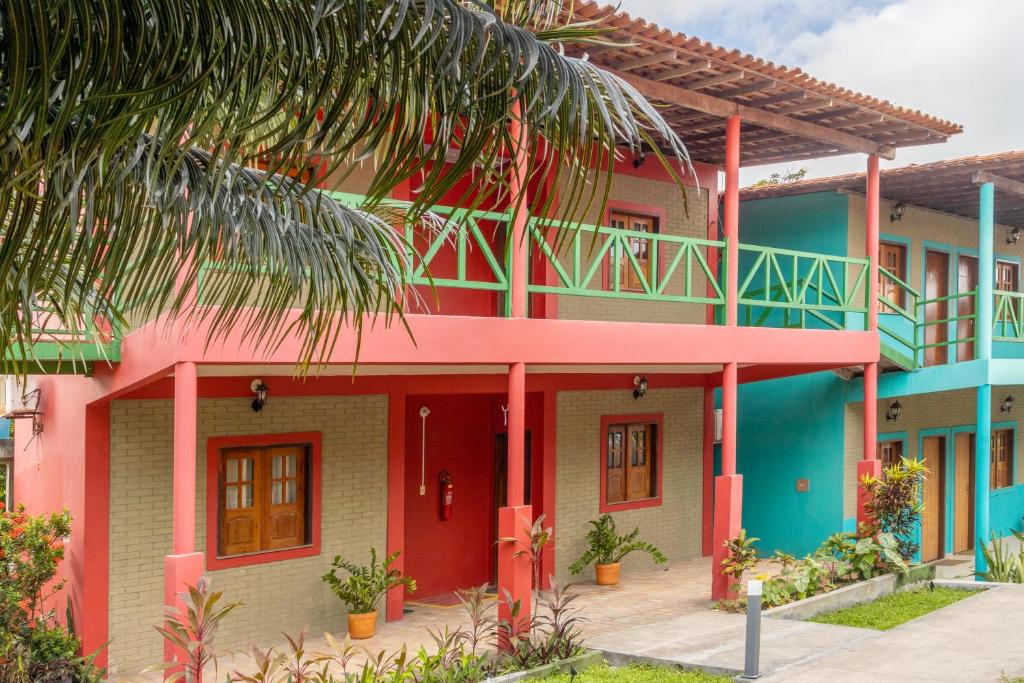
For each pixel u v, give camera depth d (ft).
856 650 26.66
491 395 39.58
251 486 30.66
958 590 36.91
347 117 9.54
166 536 28.81
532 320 28.76
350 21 9.28
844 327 42.63
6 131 8.30
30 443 35.40
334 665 27.84
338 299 15.35
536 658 26.23
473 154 10.01
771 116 35.45
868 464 39.58
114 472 27.78
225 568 29.63
